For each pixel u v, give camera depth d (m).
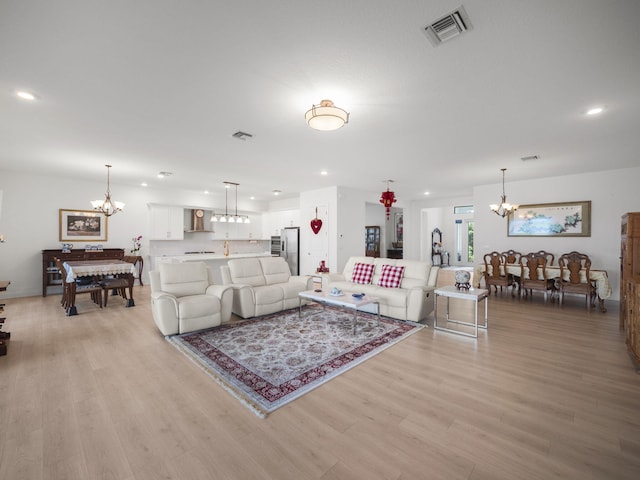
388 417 1.98
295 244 8.66
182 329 3.54
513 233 6.44
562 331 3.73
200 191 7.99
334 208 7.28
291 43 1.88
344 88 2.45
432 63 2.10
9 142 3.81
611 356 2.95
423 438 1.78
